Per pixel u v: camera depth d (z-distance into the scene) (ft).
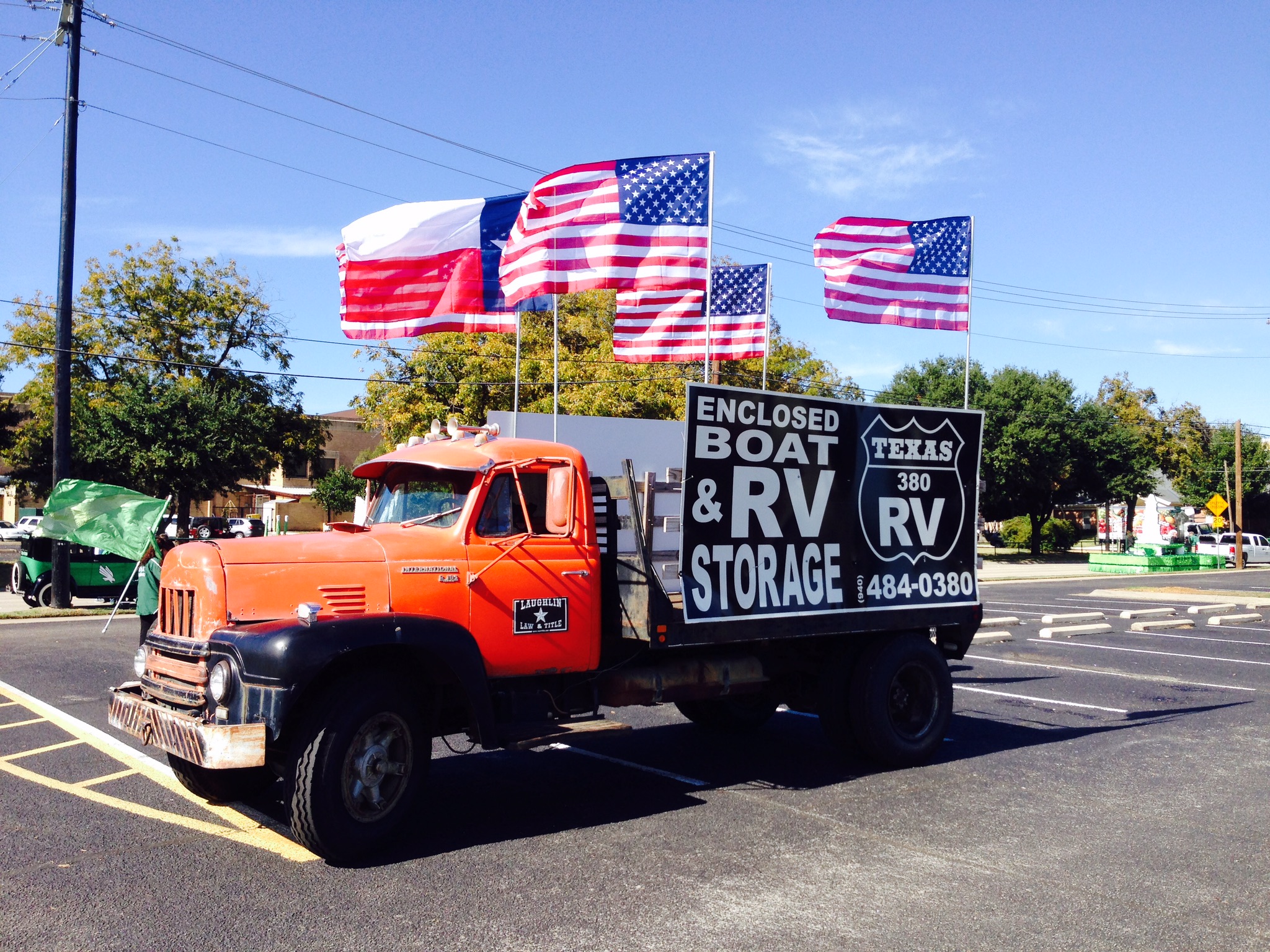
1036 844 18.48
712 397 22.62
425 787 22.93
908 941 13.92
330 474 160.76
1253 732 29.30
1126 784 23.21
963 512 27.55
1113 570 134.72
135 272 116.57
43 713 30.53
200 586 18.06
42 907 14.98
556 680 21.70
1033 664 43.88
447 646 18.37
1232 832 19.31
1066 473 153.28
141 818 19.89
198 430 89.04
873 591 25.29
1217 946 13.87
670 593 23.17
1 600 73.31
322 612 18.30
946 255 41.39
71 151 65.51
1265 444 248.52
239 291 120.78
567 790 22.67
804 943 13.82
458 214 38.60
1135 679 39.52
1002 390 154.92
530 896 15.60
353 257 38.45
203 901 15.30
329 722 16.88
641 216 35.70
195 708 17.62
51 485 106.83
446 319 38.24
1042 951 13.62
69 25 64.64
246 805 20.92
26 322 112.06
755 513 23.30
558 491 21.53
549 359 100.58
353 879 16.40
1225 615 69.51
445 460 20.99
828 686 25.32
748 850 18.04
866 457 25.58
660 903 15.33
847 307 40.32
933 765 25.25
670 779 23.73
